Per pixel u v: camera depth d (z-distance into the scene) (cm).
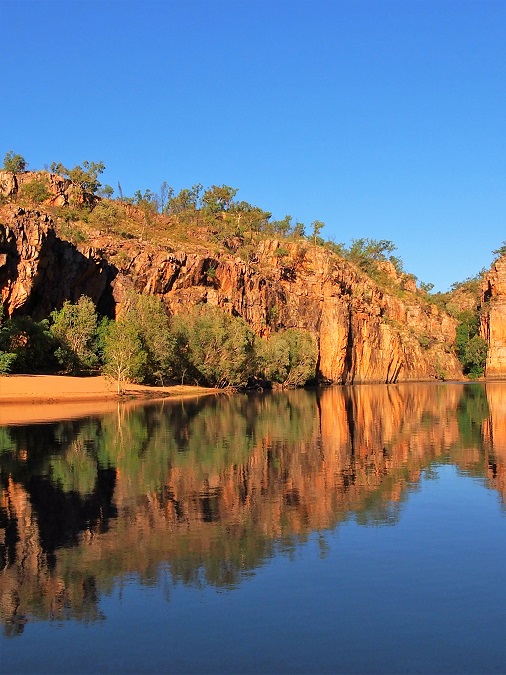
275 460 3002
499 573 1474
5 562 1537
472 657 1095
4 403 6003
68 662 1078
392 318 19175
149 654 1103
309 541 1709
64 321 8962
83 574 1457
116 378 7894
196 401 7475
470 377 18488
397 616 1250
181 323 9825
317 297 15375
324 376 14788
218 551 1623
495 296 18750
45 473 2600
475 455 3219
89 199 16012
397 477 2608
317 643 1142
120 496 2208
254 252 15888
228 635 1170
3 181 14750
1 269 8350
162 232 15362
